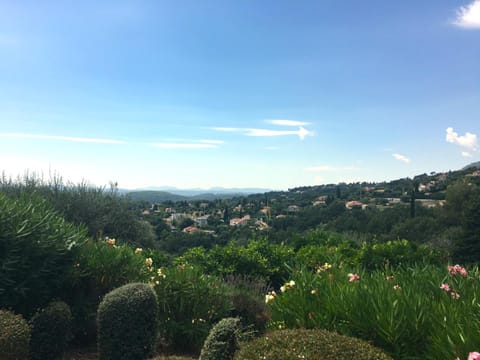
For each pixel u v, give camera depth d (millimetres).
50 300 5156
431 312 3170
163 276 5863
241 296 6441
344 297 3568
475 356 2250
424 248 9461
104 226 11320
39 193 10406
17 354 3775
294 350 2686
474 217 20047
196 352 5480
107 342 4500
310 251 9562
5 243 4578
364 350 2676
